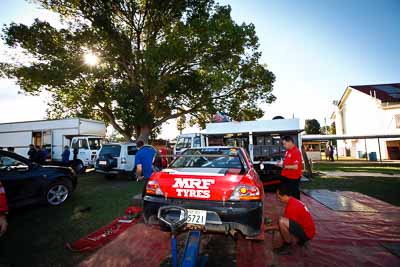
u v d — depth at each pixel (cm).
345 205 493
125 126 1500
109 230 354
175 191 271
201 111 1589
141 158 453
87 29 1341
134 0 1425
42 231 359
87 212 460
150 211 274
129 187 769
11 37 1242
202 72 1460
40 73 1225
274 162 718
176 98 1565
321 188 705
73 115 1641
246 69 1390
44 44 1270
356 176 960
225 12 1341
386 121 1920
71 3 1327
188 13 1423
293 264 252
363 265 248
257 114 1535
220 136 860
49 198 511
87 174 1203
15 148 1369
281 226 286
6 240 324
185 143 1140
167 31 1477
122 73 1567
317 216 420
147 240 316
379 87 2370
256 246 300
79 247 297
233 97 1493
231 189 256
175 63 1341
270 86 1453
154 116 1538
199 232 245
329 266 247
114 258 265
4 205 254
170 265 247
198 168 325
